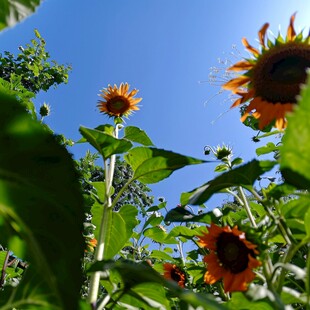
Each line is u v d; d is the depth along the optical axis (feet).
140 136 2.24
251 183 1.35
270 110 1.61
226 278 1.29
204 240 1.38
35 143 0.67
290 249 1.24
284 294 1.22
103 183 2.22
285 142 0.69
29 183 0.69
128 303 1.48
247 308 1.21
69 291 0.72
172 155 1.65
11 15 0.80
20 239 0.79
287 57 1.58
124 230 1.91
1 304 1.01
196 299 0.71
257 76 1.62
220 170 2.18
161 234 2.95
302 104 0.65
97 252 1.73
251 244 1.27
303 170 0.72
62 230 0.72
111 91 3.14
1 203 0.70
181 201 1.67
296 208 1.36
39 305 0.93
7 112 0.66
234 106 1.68
